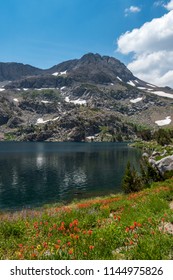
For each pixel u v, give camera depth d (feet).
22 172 281.13
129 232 34.86
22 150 598.75
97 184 216.33
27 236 39.09
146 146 620.90
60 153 519.19
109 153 511.81
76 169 302.45
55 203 158.10
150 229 34.99
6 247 35.04
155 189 80.18
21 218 53.52
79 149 636.07
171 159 127.44
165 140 561.43
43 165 337.31
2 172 280.72
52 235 38.34
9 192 192.75
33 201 167.12
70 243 30.14
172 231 35.45
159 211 50.24
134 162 362.53
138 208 53.52
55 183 223.30
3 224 44.24
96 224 45.16
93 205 74.59
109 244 31.09
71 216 51.21
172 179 101.55
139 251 27.30
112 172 278.26
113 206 66.13
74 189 199.82
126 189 127.44
